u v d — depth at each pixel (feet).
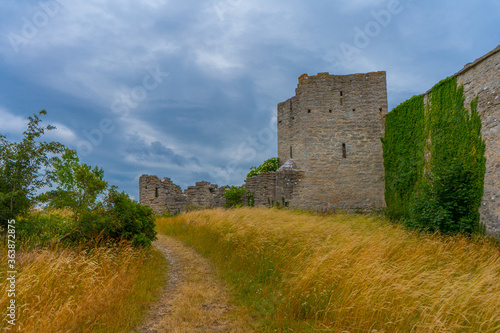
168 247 39.17
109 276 22.02
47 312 15.97
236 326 18.06
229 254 31.71
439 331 14.05
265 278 24.44
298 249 27.40
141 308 20.39
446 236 35.09
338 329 15.75
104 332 16.58
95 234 28.63
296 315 18.49
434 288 17.42
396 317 15.69
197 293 23.06
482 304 15.57
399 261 23.41
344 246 23.76
